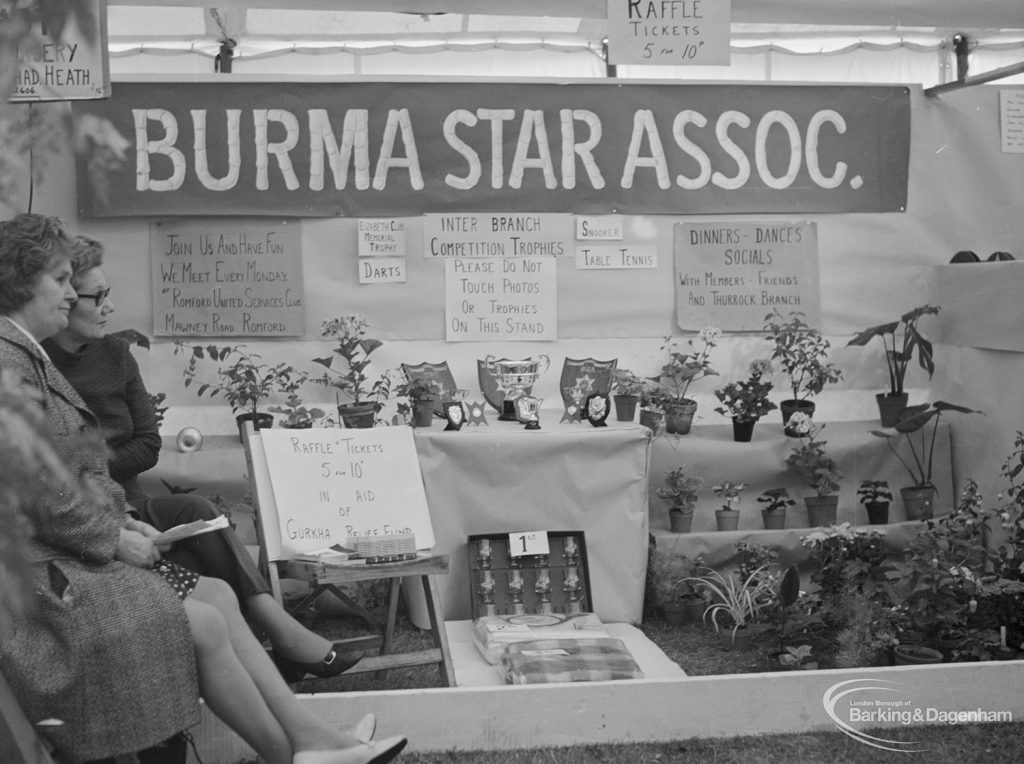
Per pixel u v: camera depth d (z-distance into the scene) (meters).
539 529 5.46
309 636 3.96
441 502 5.40
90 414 3.20
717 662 4.91
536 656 4.43
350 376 6.00
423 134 6.20
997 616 4.93
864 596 4.96
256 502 4.70
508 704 3.96
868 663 4.68
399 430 5.00
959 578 4.76
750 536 5.78
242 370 6.09
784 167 6.46
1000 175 6.68
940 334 6.59
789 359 6.35
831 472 6.06
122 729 2.96
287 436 4.80
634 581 5.46
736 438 6.17
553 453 5.46
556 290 6.34
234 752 3.81
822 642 4.90
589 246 6.36
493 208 6.27
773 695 4.09
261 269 6.16
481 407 5.83
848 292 6.59
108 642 2.96
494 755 3.89
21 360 3.09
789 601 4.76
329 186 6.16
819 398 6.59
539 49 6.85
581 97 6.29
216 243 6.14
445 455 5.41
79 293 4.11
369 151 6.18
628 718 4.02
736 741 4.00
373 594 5.54
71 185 6.02
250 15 6.33
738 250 6.48
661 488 5.92
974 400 6.28
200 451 5.88
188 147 6.05
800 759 3.85
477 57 6.82
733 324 6.48
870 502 6.12
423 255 6.25
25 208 5.50
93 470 3.17
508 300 6.32
